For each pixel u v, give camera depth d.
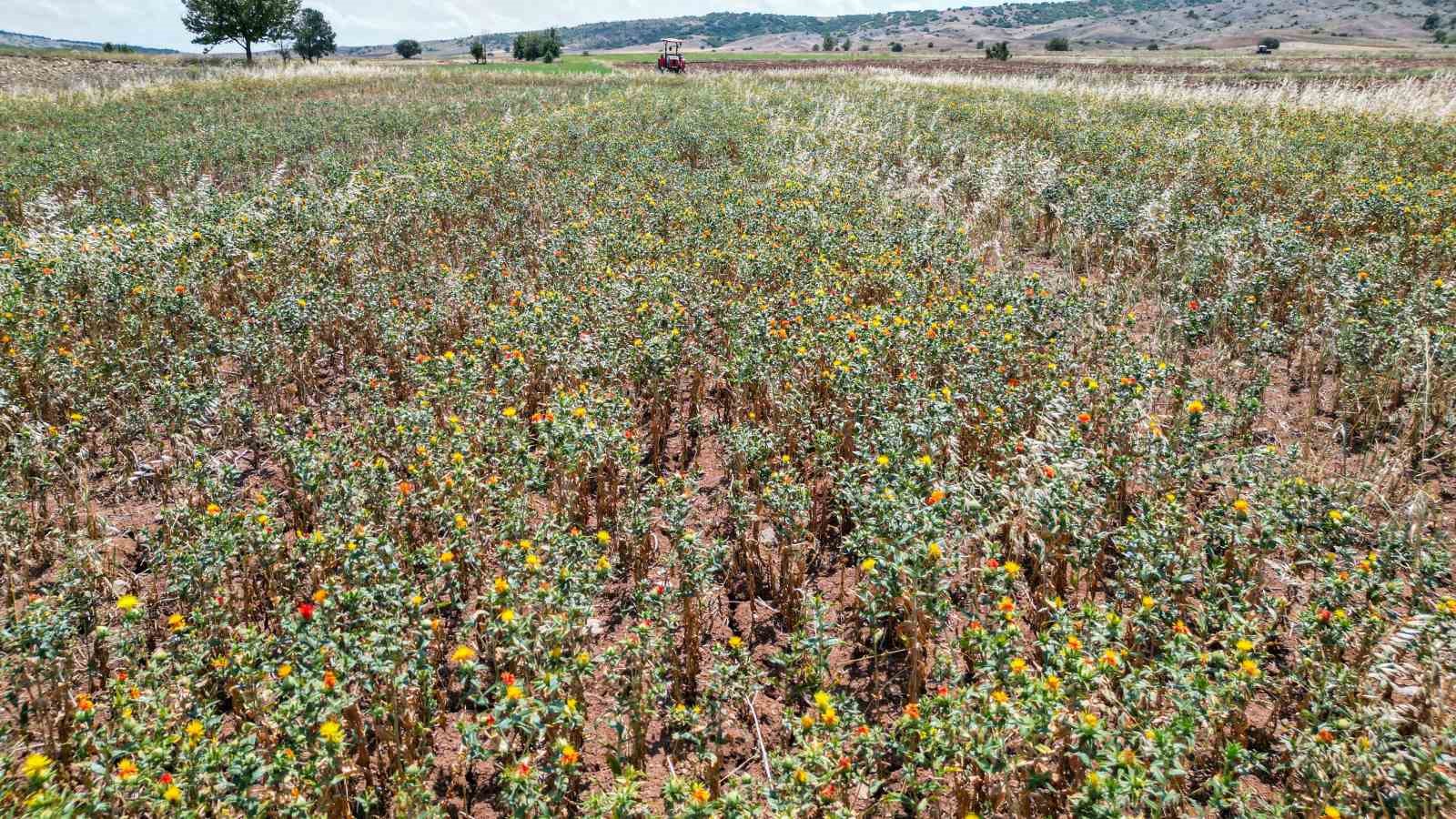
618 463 5.52
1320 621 3.71
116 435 6.26
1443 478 5.34
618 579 4.88
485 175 13.27
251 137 18.25
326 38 78.81
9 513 4.93
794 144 15.70
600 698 4.08
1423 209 9.23
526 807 3.10
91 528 5.20
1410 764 3.05
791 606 4.49
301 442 5.49
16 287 8.09
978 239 10.98
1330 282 7.65
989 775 3.13
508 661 3.90
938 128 17.89
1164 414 6.20
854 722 3.41
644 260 9.07
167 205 12.81
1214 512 4.46
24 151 18.23
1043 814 3.25
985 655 3.45
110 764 3.28
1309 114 17.05
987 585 3.97
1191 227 9.45
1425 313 6.89
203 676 3.85
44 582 4.80
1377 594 3.78
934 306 7.41
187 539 4.89
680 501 4.61
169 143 17.88
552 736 3.61
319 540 4.43
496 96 26.98
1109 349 6.70
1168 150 13.86
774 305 7.62
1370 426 5.89
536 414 5.95
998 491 4.52
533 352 6.88
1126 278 9.07
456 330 7.76
